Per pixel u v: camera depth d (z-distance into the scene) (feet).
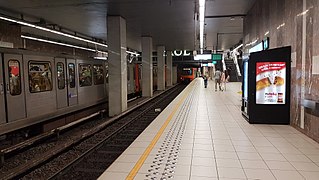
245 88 27.43
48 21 38.01
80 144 22.30
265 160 14.24
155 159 14.61
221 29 49.06
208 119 26.35
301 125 19.79
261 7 28.60
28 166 16.22
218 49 104.83
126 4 28.78
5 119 21.15
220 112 30.73
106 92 42.32
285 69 22.16
